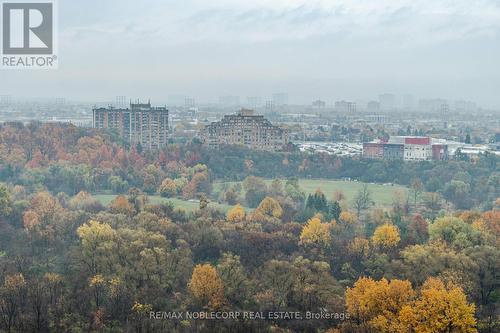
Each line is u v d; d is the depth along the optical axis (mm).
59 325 163750
